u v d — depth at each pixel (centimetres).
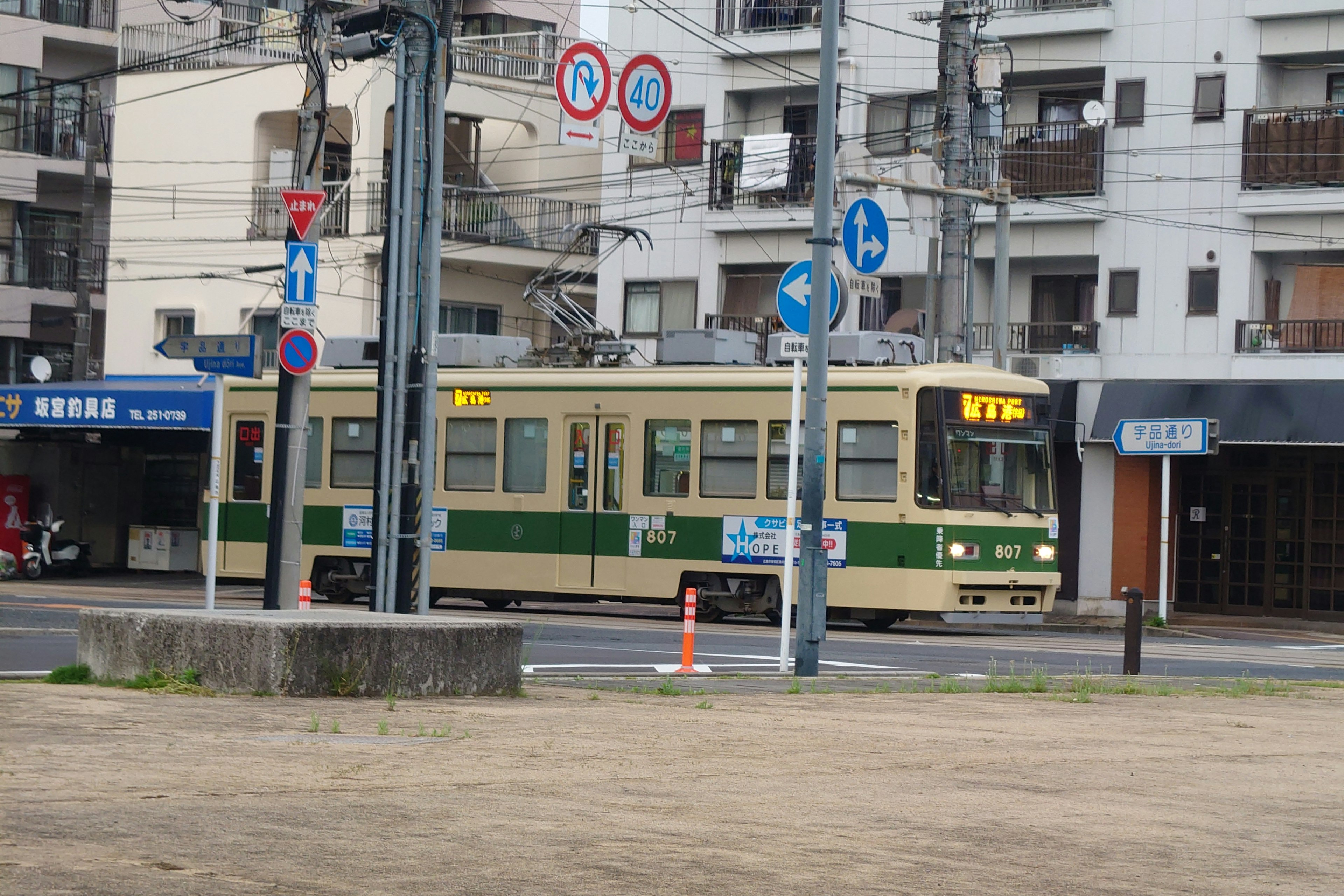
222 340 4503
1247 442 7481
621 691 3162
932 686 3588
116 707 2348
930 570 5522
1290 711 3234
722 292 9188
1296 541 7769
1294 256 7844
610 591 6009
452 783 1805
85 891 1173
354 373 6594
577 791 1797
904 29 8731
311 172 4709
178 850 1352
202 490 9156
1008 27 8338
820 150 3862
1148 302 8031
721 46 9188
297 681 2597
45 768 1750
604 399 6062
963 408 5622
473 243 9756
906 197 6850
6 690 2541
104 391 8375
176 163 10175
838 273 3969
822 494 3809
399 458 4475
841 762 2162
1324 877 1522
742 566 5762
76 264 11762
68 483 9400
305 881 1268
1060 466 8194
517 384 6241
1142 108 8088
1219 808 1914
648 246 9394
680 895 1298
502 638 2870
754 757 2173
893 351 6000
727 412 5838
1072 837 1672
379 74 9262
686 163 9269
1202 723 2908
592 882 1326
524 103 10156
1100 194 8138
